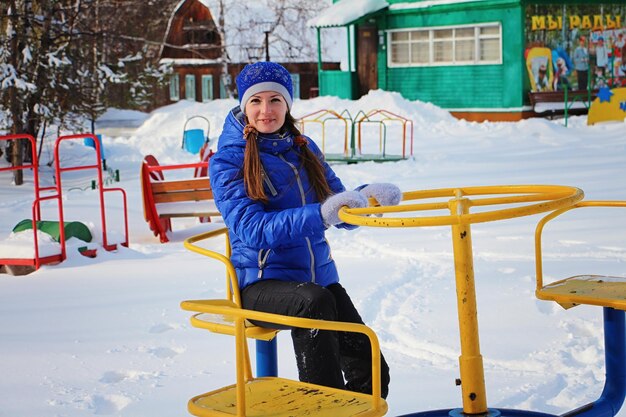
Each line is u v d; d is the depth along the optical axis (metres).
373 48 29.12
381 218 2.78
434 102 27.73
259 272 3.54
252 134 3.60
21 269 8.39
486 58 26.34
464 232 2.94
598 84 26.89
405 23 28.16
